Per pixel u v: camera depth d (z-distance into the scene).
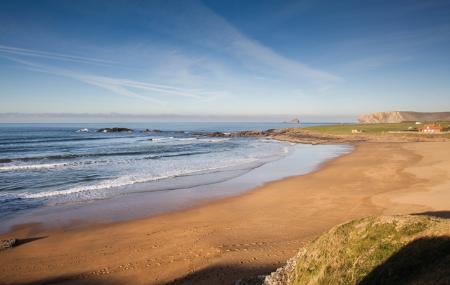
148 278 8.17
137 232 12.03
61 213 14.70
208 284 7.46
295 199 16.28
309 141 63.25
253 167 28.39
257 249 9.41
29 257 9.91
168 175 24.31
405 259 3.42
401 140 57.69
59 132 105.00
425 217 4.00
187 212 14.68
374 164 27.62
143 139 73.56
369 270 3.67
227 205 15.72
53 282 8.29
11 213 14.70
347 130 85.12
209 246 10.01
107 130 123.25
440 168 23.25
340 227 4.75
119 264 9.16
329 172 24.45
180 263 8.90
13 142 57.75
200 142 63.84
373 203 14.65
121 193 18.55
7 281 8.43
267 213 13.94
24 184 21.20
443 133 58.25
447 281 2.69
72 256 9.91
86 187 20.09
